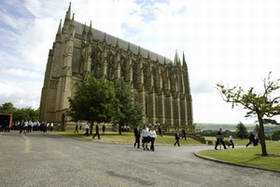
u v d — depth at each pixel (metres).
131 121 53.00
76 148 21.00
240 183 9.10
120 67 81.38
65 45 69.69
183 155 19.62
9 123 49.03
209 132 99.69
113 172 10.30
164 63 105.31
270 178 10.26
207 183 8.91
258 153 21.70
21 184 7.61
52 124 56.59
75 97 48.00
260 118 21.64
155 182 8.68
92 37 77.94
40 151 17.12
